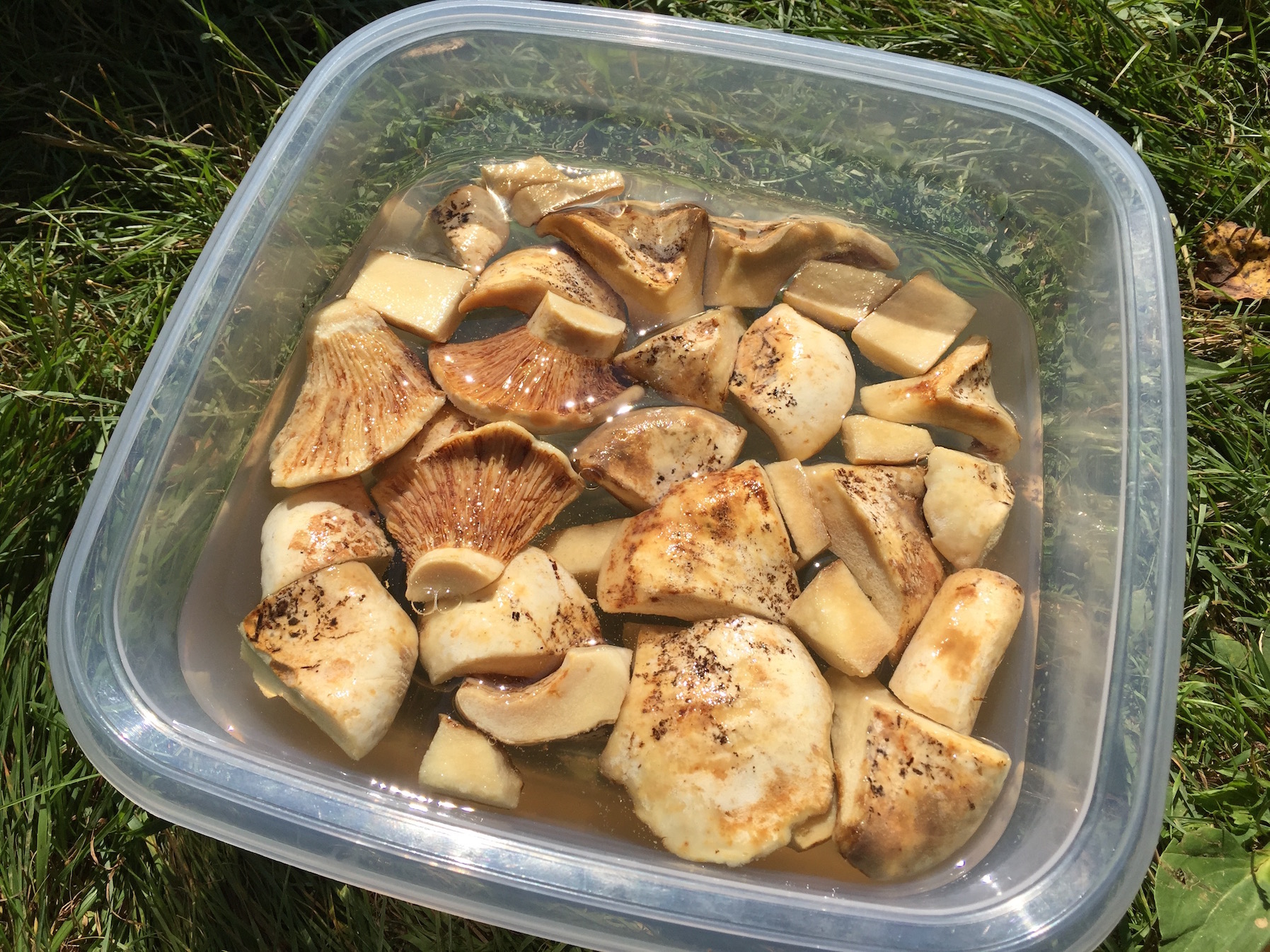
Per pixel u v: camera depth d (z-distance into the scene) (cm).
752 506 24
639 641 24
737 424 28
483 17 29
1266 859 25
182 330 26
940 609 24
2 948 26
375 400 26
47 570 29
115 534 24
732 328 28
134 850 26
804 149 30
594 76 30
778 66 29
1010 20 34
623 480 26
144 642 24
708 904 21
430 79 30
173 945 26
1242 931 24
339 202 29
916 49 35
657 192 31
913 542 25
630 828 23
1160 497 23
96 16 36
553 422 26
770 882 22
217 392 26
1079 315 27
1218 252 32
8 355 32
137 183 35
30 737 28
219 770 22
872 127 29
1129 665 22
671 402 28
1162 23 34
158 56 36
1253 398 31
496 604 24
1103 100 33
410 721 24
